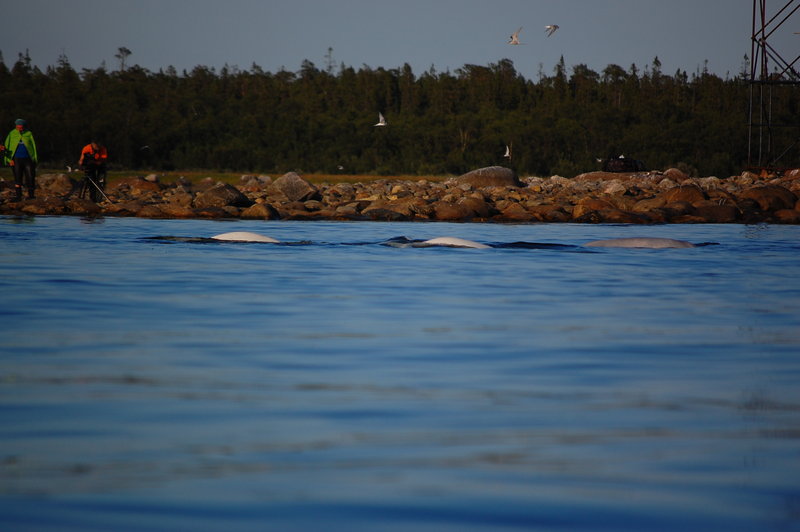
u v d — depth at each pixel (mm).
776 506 10867
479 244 51875
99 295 30078
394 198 101812
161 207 84250
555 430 14125
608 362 19688
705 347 21578
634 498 11109
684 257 47188
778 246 55531
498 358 20031
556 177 141625
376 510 10625
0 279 34156
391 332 23375
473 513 10570
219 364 19062
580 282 35594
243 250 48219
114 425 14172
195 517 10352
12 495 10992
